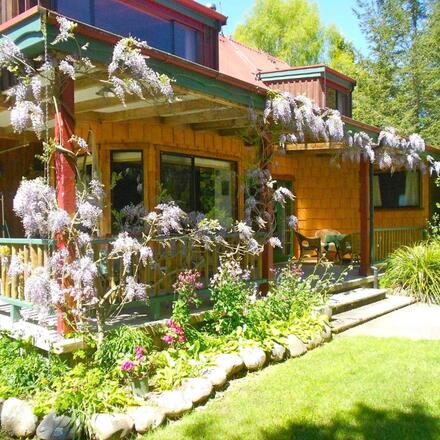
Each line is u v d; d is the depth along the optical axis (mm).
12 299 5176
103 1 7551
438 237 11125
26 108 4461
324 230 12117
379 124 21594
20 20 4277
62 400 3873
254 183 7117
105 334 4770
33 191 4402
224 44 13328
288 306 6539
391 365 5367
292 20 31828
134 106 6824
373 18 22922
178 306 5406
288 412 4191
